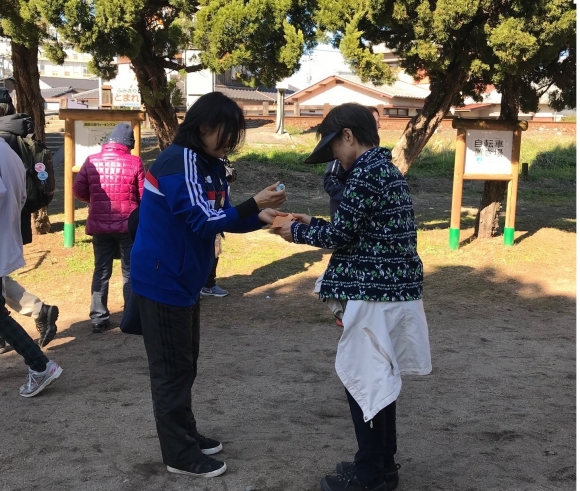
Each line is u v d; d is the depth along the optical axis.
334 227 2.67
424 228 10.46
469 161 8.59
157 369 3.02
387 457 2.96
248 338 5.51
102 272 5.60
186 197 2.80
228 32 7.04
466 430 3.71
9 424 3.73
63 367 4.76
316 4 7.86
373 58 7.15
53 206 11.57
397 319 2.72
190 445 3.11
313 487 3.04
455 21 7.07
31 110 8.95
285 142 22.06
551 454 3.40
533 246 8.89
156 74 7.88
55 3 6.68
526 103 9.62
